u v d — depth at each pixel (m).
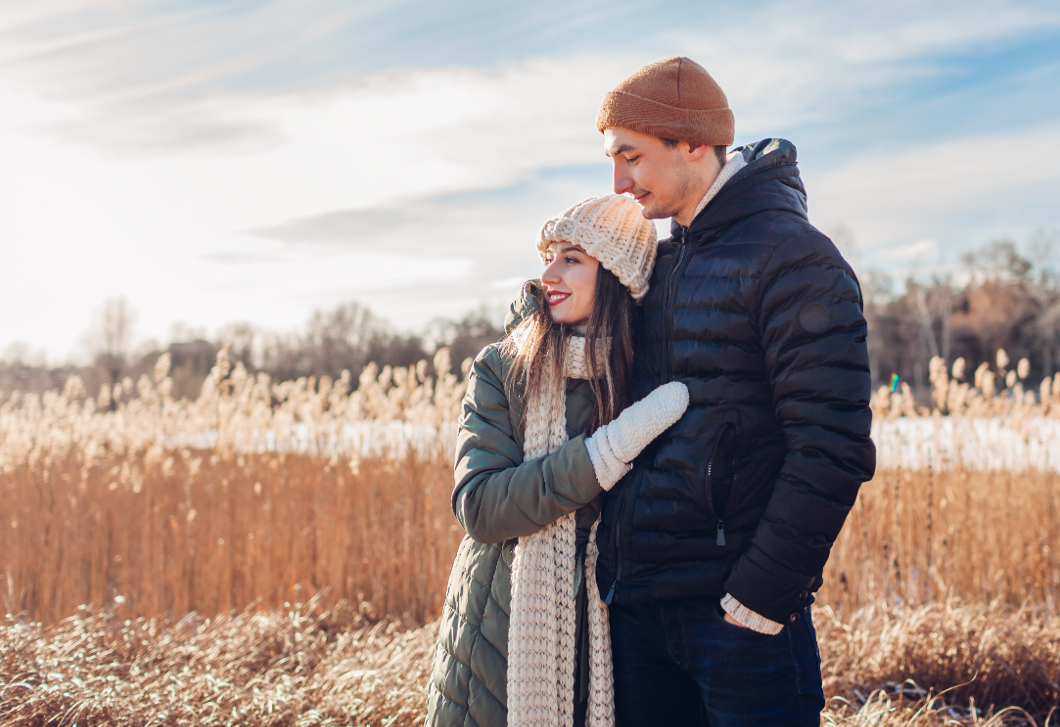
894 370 37.94
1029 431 4.82
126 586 4.32
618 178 1.69
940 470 4.66
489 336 31.66
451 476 4.84
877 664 3.19
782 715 1.48
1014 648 3.15
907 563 4.36
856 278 1.45
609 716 1.65
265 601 4.32
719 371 1.51
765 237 1.48
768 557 1.39
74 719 2.39
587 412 1.72
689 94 1.59
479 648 1.64
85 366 31.47
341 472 4.97
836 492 1.37
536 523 1.57
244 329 35.47
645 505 1.55
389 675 2.86
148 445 5.63
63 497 4.97
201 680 2.73
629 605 1.67
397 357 35.41
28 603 4.27
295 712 2.56
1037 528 4.48
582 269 1.72
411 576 4.52
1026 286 39.09
